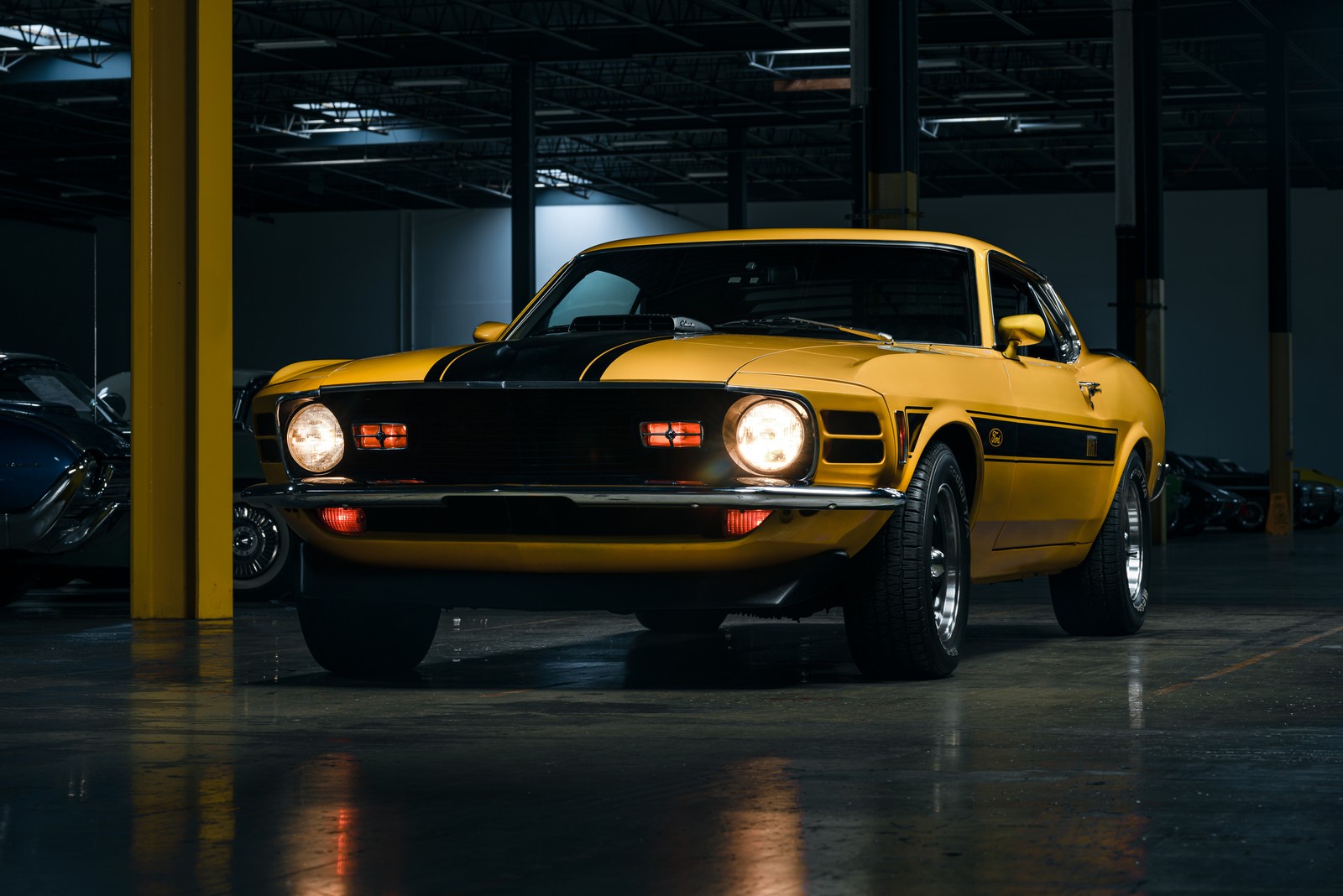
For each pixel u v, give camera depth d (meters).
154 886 2.44
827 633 6.91
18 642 6.46
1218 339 38.53
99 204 42.78
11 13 27.05
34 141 38.00
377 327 43.47
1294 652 5.91
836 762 3.47
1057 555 6.16
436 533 4.77
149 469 7.69
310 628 5.11
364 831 2.80
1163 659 5.67
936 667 4.96
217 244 7.70
